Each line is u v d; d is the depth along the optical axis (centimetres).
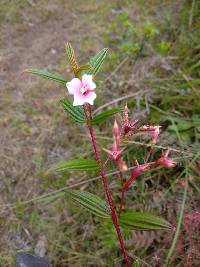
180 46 37
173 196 27
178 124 30
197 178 27
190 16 38
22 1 43
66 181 29
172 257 24
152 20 41
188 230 24
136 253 26
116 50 38
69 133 32
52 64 37
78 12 42
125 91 34
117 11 42
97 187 29
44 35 40
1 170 30
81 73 20
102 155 29
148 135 29
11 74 36
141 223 21
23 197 29
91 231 27
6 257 26
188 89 32
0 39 39
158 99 33
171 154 28
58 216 28
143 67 36
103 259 26
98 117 19
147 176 28
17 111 34
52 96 35
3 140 32
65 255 26
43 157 31
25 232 27
